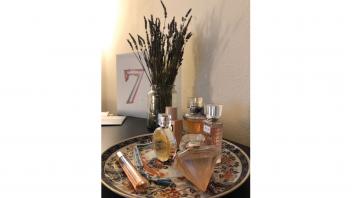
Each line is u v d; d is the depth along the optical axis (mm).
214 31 687
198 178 380
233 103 653
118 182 403
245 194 362
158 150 505
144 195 358
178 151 472
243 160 474
